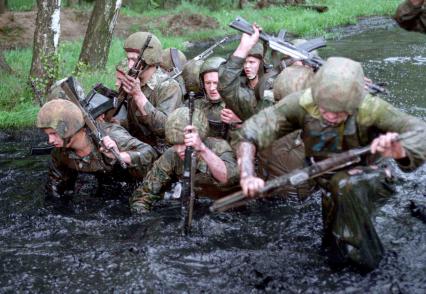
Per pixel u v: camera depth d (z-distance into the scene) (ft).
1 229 18.47
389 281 14.88
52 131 18.92
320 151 14.67
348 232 14.92
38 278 15.56
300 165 19.43
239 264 16.02
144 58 22.72
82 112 19.60
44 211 19.67
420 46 50.29
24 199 20.71
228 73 18.66
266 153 19.60
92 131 19.58
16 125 29.58
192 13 62.95
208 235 17.63
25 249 17.15
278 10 73.61
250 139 14.30
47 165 24.18
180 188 20.45
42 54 32.86
